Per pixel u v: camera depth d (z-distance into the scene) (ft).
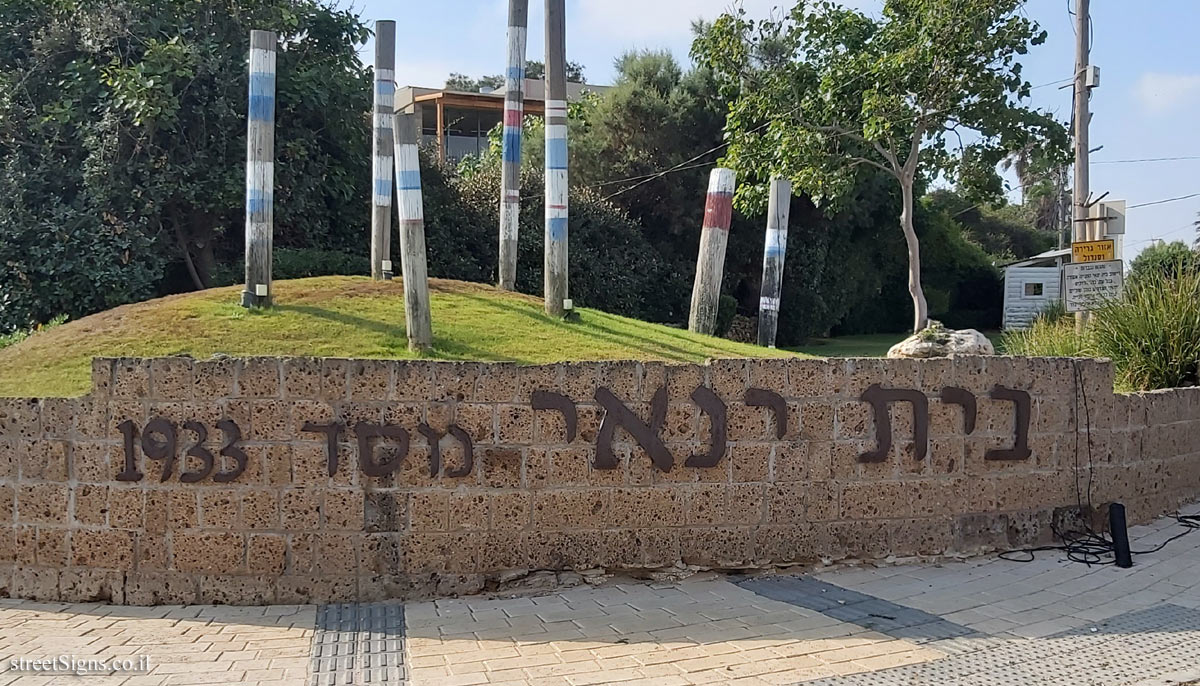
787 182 47.98
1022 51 45.75
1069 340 35.78
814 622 18.60
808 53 49.93
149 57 46.83
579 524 20.71
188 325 31.55
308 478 19.86
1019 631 18.24
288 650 16.98
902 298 112.06
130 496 19.90
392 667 16.11
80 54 50.31
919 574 21.79
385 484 20.01
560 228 37.35
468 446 20.20
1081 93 45.03
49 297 45.14
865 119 47.21
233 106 49.55
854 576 21.58
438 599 20.02
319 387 19.89
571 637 17.66
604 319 39.11
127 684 15.34
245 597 19.79
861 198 91.81
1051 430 24.12
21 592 20.20
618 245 70.79
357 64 57.16
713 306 41.42
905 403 22.40
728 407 21.31
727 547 21.42
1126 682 15.84
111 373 19.95
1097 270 36.78
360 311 34.01
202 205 49.01
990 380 23.22
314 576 19.89
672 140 82.53
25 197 46.88
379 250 42.78
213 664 16.26
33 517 20.18
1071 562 22.86
